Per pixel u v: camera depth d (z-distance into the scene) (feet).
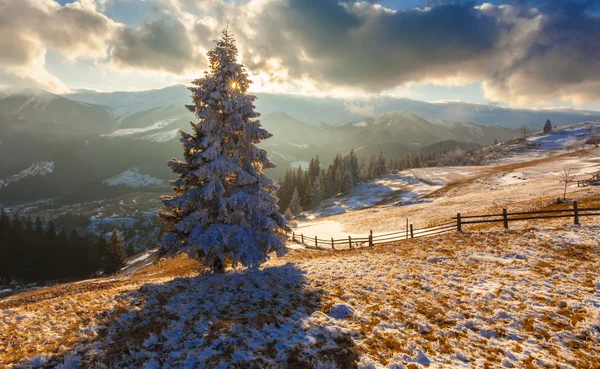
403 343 24.30
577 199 95.66
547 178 210.38
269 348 23.84
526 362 21.36
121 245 181.88
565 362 21.01
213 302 35.55
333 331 26.53
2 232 232.73
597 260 38.14
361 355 22.38
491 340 24.47
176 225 46.34
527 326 25.84
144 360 22.52
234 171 48.49
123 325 29.48
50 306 36.35
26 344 25.71
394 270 45.32
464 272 40.88
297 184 374.22
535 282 34.32
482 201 152.87
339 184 365.20
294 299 36.40
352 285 39.93
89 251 255.50
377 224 153.38
